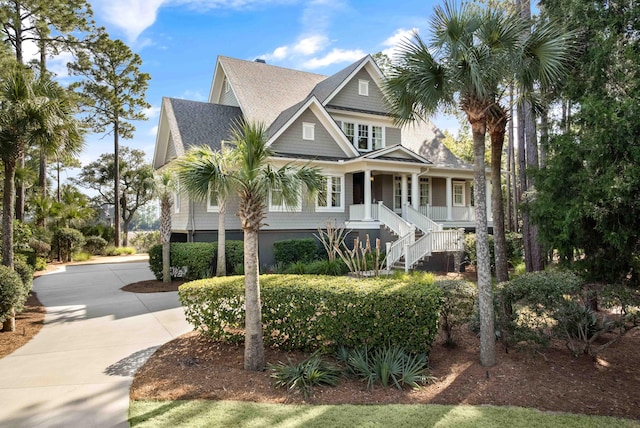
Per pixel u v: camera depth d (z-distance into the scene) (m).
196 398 4.56
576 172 6.57
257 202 5.57
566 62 6.81
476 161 5.88
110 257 25.45
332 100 19.02
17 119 7.45
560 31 5.96
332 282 6.42
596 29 6.84
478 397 4.64
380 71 20.00
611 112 5.53
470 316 6.51
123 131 29.67
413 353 5.59
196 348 6.43
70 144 8.51
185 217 15.66
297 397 4.59
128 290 12.08
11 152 7.71
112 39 26.44
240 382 5.02
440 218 20.23
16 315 8.79
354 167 17.55
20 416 4.15
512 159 23.83
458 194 23.56
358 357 5.32
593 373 5.43
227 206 15.71
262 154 5.61
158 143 19.78
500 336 6.53
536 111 8.02
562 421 4.05
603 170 5.96
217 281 7.03
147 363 5.75
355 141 19.59
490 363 5.59
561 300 5.91
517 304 6.77
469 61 5.27
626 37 6.68
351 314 5.65
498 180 7.55
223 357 5.99
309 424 3.92
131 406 4.36
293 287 6.14
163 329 7.62
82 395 4.66
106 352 6.27
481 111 5.74
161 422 3.97
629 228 6.01
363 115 19.64
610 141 5.62
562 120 7.61
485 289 5.67
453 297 6.20
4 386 4.93
